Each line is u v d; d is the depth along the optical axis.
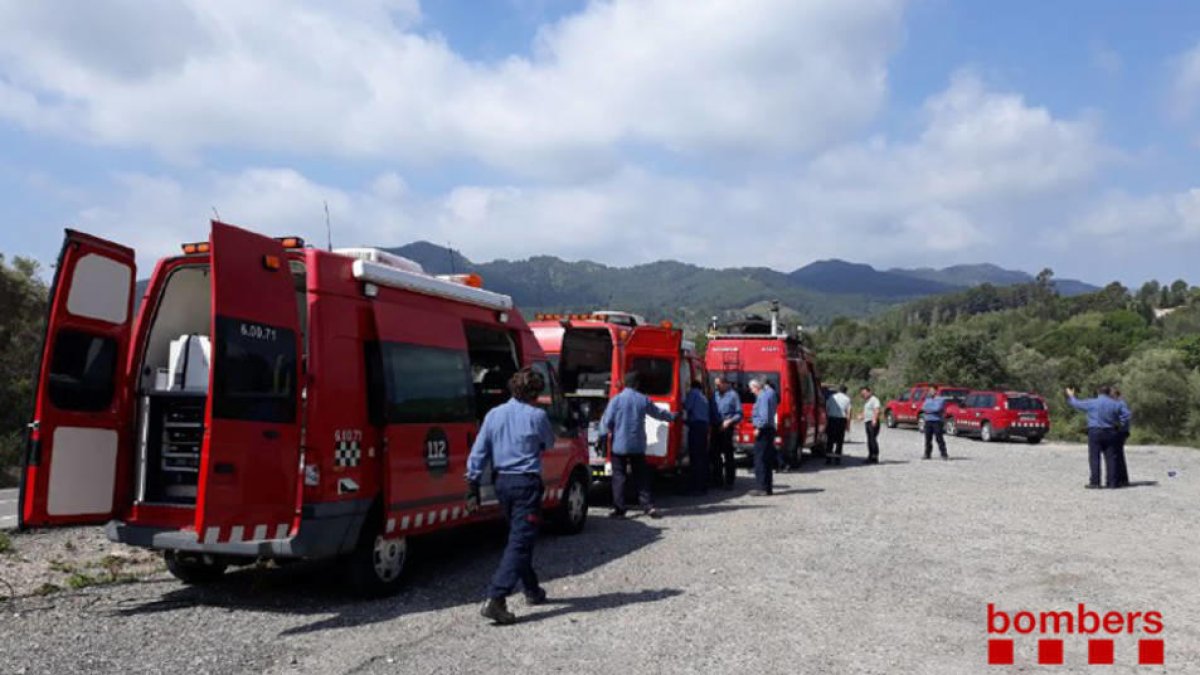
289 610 7.09
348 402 7.17
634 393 12.18
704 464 14.75
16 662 5.59
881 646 6.22
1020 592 7.89
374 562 7.43
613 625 6.68
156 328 7.38
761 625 6.70
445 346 8.66
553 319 14.05
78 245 6.80
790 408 18.52
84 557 9.08
